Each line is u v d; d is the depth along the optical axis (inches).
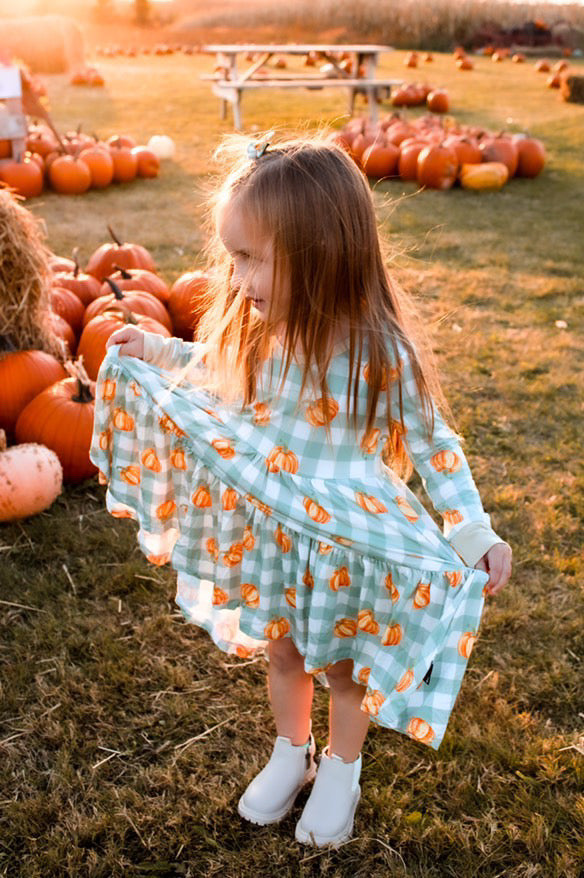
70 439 138.9
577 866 81.0
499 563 67.7
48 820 85.2
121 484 80.6
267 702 100.4
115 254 202.8
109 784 89.3
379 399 69.9
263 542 71.6
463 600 67.7
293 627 75.8
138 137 464.8
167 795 88.3
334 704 80.6
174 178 380.2
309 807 83.6
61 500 138.9
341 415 69.8
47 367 149.9
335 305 65.9
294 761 86.7
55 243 272.2
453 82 743.7
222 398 75.7
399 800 87.5
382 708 69.5
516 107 602.9
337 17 1219.9
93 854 81.2
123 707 99.2
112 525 133.6
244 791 88.6
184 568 78.3
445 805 87.7
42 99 589.6
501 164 374.6
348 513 69.2
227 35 1315.2
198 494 74.0
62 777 89.3
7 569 121.7
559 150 456.4
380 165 383.9
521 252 284.2
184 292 181.9
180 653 107.6
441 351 200.1
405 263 267.3
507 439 162.1
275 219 63.0
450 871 80.9
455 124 470.9
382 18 1178.6
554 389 181.9
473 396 179.2
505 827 85.1
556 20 1194.6
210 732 96.3
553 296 243.9
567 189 376.5
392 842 83.8
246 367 72.2
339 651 74.9
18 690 100.8
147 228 294.8
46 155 371.6
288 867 80.7
